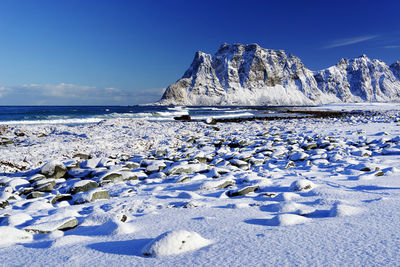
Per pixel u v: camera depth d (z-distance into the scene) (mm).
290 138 16438
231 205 4672
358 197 4734
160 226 3775
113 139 18922
